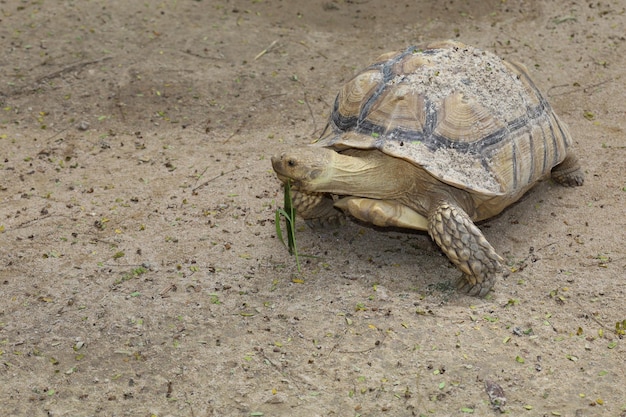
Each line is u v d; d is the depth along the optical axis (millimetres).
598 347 3826
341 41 8086
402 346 3871
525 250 4719
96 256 4812
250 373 3746
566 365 3713
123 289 4461
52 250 4883
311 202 4762
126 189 5664
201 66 7520
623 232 4828
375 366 3750
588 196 5316
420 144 4203
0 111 6809
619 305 4129
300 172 4156
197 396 3617
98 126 6648
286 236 4965
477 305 4188
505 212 5164
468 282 4273
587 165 5734
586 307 4137
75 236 5039
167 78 7301
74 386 3713
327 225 5020
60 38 7859
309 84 7281
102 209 5387
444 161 4168
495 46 7836
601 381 3602
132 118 6758
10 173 5902
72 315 4246
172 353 3914
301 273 4555
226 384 3684
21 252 4859
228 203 5414
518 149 4465
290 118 6770
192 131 6586
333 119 4684
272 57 7723
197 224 5152
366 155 4359
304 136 6449
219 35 8055
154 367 3822
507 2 8719
